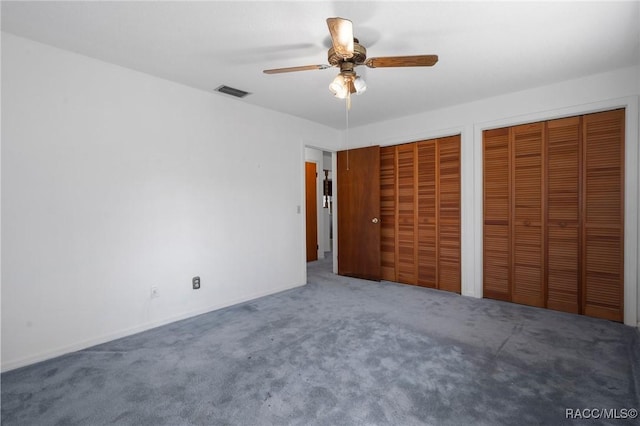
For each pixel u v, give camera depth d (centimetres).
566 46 223
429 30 202
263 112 361
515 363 204
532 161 313
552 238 304
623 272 270
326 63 248
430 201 386
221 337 250
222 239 322
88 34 205
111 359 216
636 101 257
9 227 204
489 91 312
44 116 217
